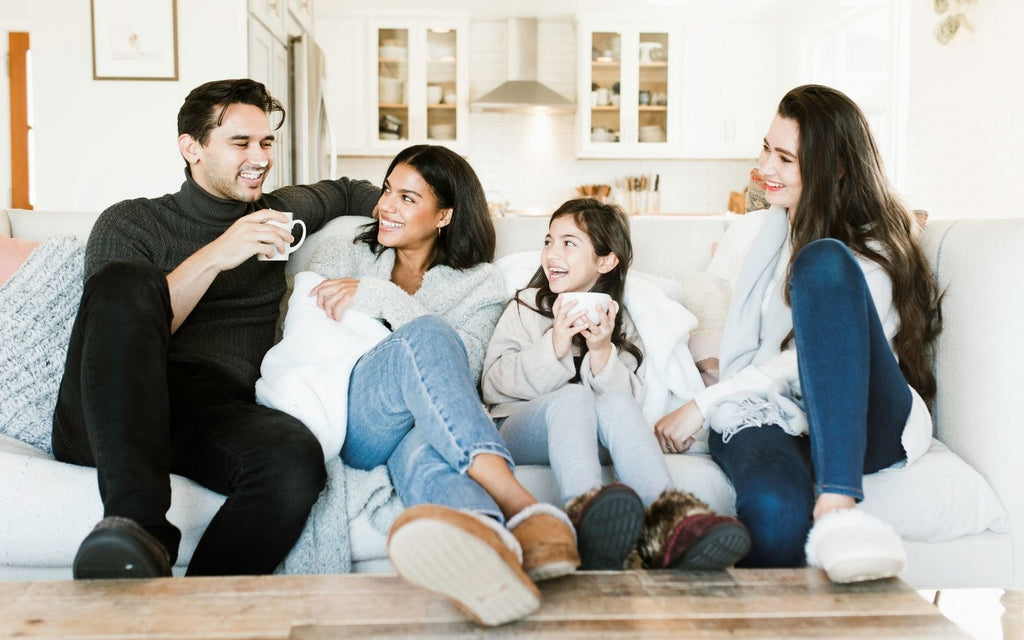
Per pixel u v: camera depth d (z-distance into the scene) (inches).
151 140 131.6
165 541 43.6
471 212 70.4
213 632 34.7
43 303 62.0
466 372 49.8
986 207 138.1
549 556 38.3
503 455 46.5
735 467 51.9
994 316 56.9
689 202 258.2
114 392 44.4
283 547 50.0
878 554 39.5
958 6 143.2
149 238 62.2
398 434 55.0
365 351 57.5
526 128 258.2
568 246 66.0
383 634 35.0
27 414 59.7
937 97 152.8
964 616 73.8
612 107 244.8
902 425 52.5
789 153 59.6
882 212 58.7
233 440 50.3
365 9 237.5
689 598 38.7
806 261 48.3
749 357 60.7
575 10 239.0
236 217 66.0
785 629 35.7
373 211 74.7
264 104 65.4
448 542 33.1
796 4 228.7
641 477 49.0
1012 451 55.8
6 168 216.8
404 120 245.1
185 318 59.6
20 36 214.8
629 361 65.6
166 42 130.0
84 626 35.1
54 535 49.6
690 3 230.4
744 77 244.1
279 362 60.6
